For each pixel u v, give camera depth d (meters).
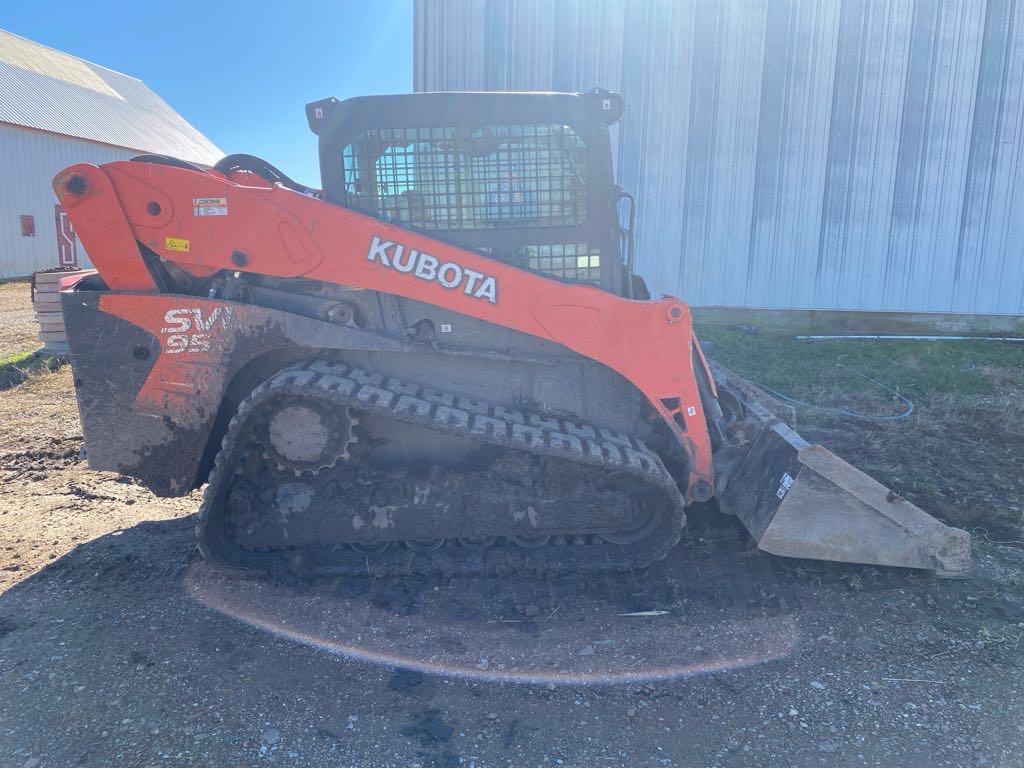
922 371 9.48
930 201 12.11
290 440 3.97
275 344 4.00
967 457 6.37
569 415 4.27
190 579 4.20
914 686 3.31
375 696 3.23
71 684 3.26
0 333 11.79
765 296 12.38
